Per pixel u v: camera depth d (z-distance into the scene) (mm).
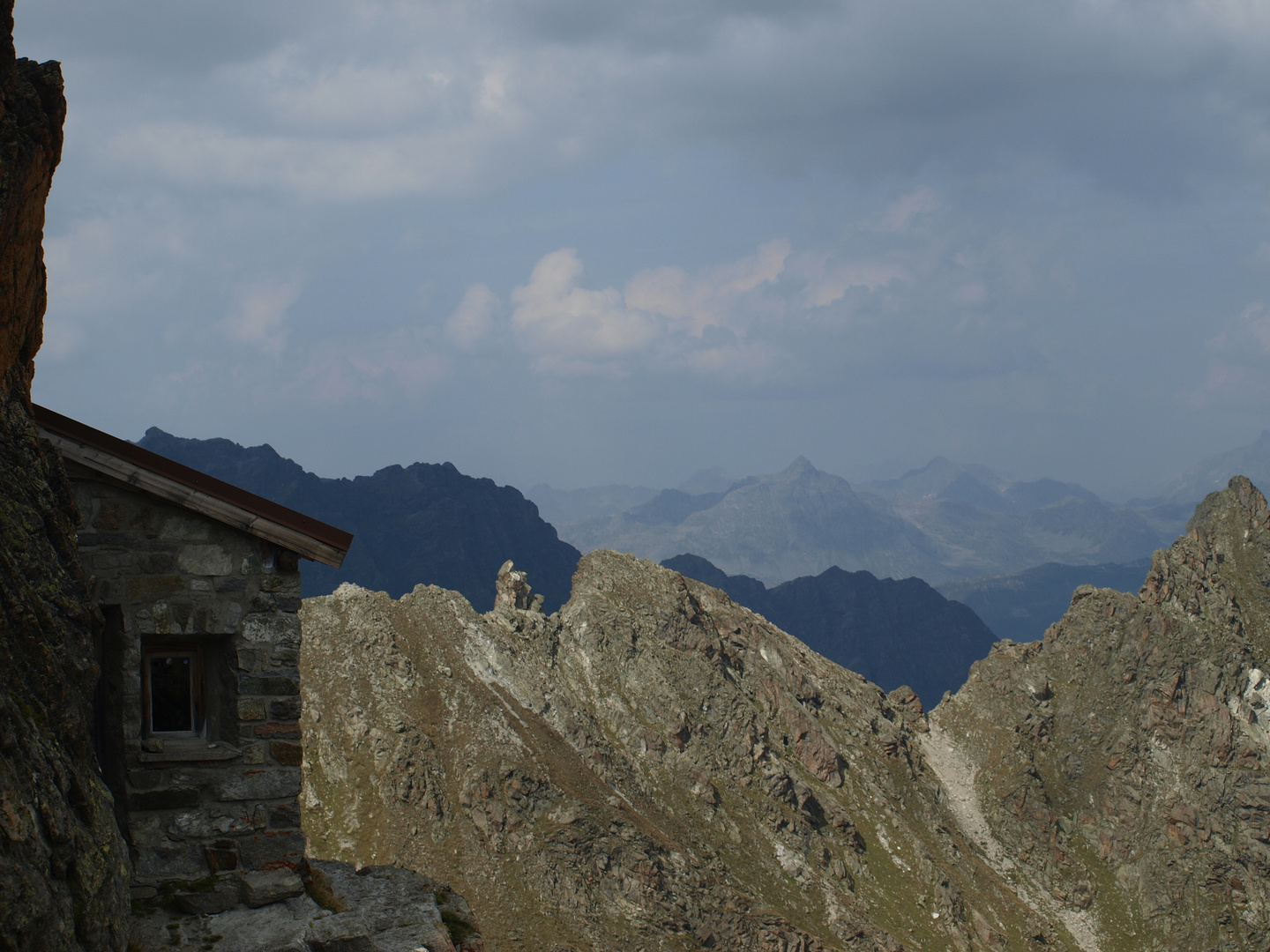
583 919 146250
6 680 12000
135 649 16938
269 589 17672
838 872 189500
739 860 181250
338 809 155375
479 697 179750
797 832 192375
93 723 16719
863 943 173125
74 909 12086
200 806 17078
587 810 160875
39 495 14203
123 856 14234
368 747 164375
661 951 144625
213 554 17391
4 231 13203
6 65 13359
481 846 152375
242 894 16844
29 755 11742
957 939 186500
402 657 182250
